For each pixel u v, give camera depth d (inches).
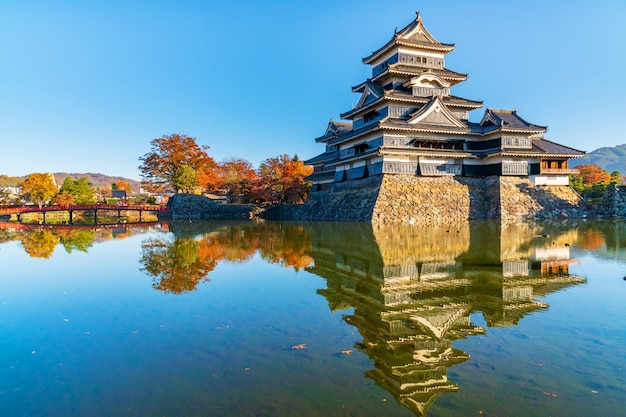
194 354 287.6
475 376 246.5
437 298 429.4
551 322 346.3
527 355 276.8
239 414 207.3
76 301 441.1
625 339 306.0
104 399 225.8
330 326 343.0
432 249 787.4
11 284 531.8
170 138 2923.2
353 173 1939.0
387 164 1675.7
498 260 657.0
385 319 360.8
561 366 259.3
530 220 1600.6
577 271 565.3
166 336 325.4
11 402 224.5
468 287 476.7
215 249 872.9
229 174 3666.3
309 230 1311.5
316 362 269.7
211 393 230.2
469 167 1839.3
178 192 2950.3
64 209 2348.7
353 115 2062.0
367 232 1162.6
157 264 684.1
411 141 1750.7
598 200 2294.5
